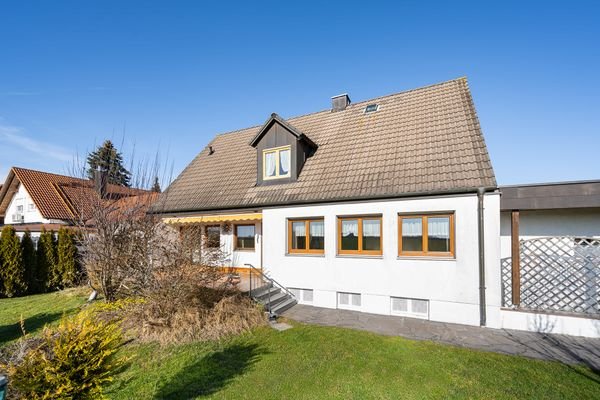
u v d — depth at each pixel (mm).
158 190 15125
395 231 12492
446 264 11523
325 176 15070
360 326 10961
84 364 4844
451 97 15836
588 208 12102
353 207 13383
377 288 12719
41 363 4637
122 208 14227
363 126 17125
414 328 10688
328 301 13734
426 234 12102
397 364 7680
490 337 9742
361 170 14266
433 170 12414
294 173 15867
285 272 14945
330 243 13867
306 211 14531
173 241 11766
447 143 13234
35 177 31453
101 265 13672
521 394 6223
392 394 6285
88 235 14258
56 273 20562
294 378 7055
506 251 13211
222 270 12492
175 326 9828
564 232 12594
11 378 4422
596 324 9625
